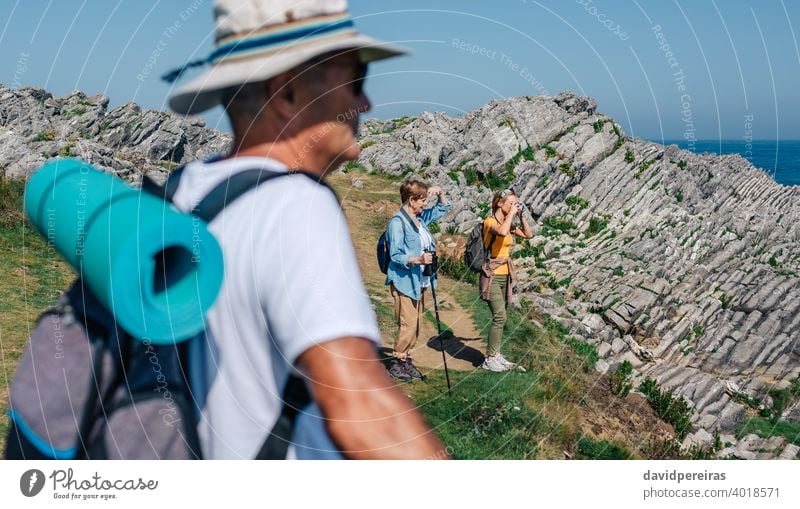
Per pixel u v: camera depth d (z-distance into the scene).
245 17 1.14
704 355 14.28
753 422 11.26
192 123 21.20
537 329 11.17
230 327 1.03
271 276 1.00
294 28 1.14
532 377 8.35
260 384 1.00
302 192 1.07
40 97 22.72
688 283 16.86
